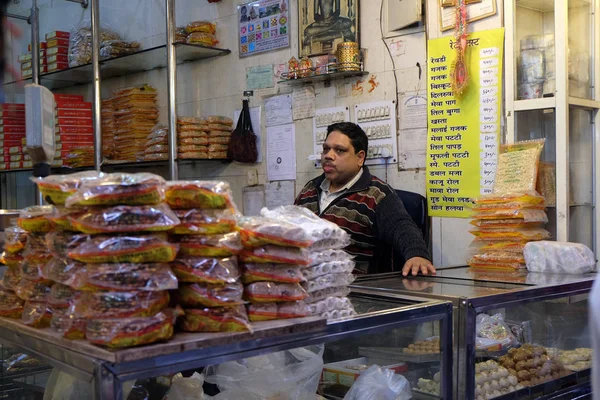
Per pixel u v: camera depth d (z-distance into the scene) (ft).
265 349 4.28
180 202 4.13
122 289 3.74
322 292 4.93
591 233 10.07
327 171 10.75
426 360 5.61
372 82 11.72
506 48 9.81
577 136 9.82
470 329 5.72
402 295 6.13
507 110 9.80
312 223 5.05
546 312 6.90
